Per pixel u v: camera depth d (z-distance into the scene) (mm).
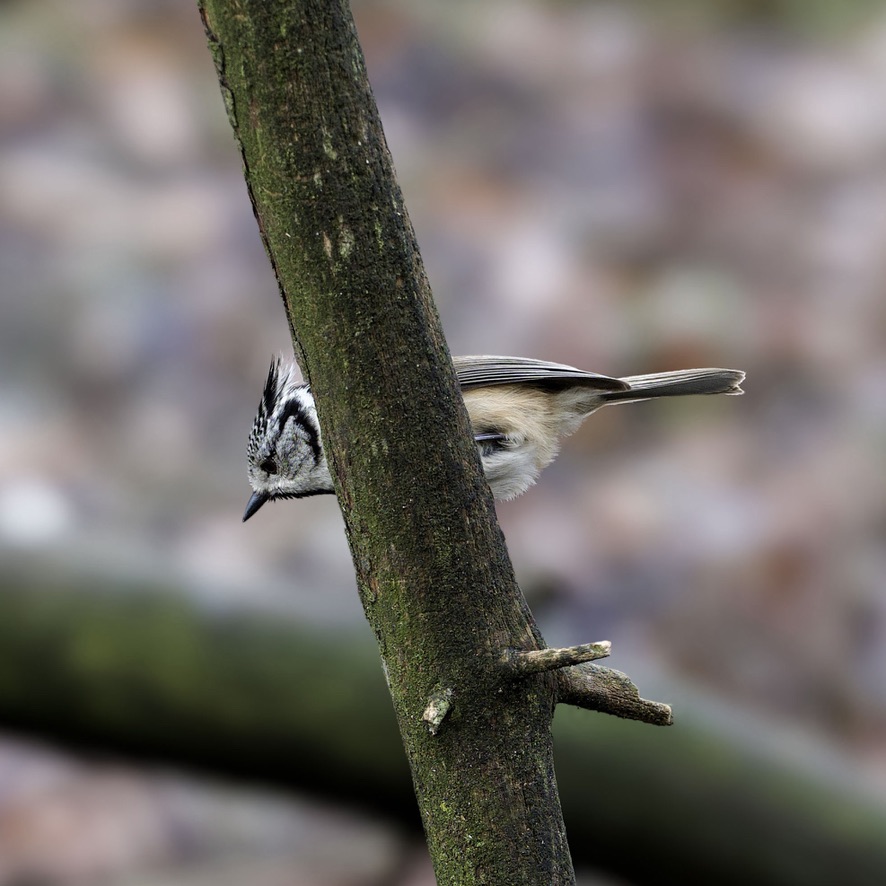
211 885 8766
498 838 3926
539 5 16375
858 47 16141
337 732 6738
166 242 12516
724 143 14430
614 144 14305
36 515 9984
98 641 6754
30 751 9508
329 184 3648
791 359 12156
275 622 6773
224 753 6863
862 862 6695
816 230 13477
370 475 3828
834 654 10062
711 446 11430
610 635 10000
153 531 10266
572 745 6746
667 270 12953
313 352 3795
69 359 11641
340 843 9062
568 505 10906
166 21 15078
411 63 15141
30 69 14188
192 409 11359
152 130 13734
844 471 11133
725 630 10188
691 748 6754
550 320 12125
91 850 8969
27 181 12992
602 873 6984
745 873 6754
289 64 3559
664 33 16109
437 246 12766
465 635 3881
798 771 6801
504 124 14445
